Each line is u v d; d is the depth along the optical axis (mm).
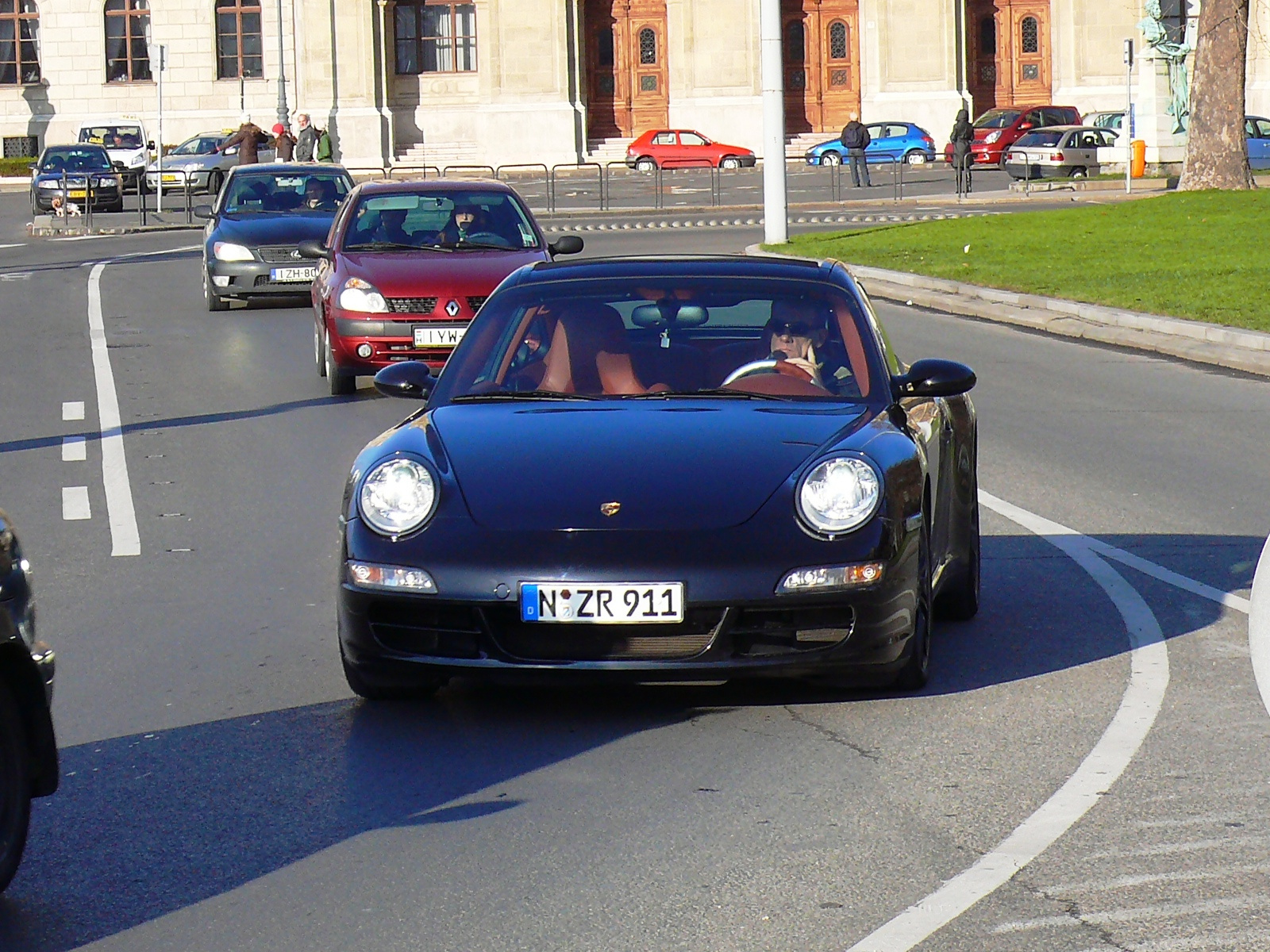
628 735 8234
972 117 79562
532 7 78875
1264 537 12453
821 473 8414
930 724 8305
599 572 8031
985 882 6363
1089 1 78250
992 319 27359
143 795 7531
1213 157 47969
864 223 47406
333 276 20422
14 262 40688
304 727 8461
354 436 17531
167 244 45469
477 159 80875
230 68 82938
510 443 8820
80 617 10805
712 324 9961
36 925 6148
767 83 39000
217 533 13250
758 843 6809
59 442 17469
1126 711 8445
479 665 8148
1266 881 6320
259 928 6090
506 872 6562
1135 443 16484
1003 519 13250
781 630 8156
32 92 84125
